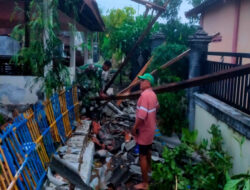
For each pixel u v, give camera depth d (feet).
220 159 13.38
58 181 11.61
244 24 33.65
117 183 14.89
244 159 13.10
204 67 21.67
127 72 50.96
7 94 20.54
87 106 24.43
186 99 22.93
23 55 15.66
